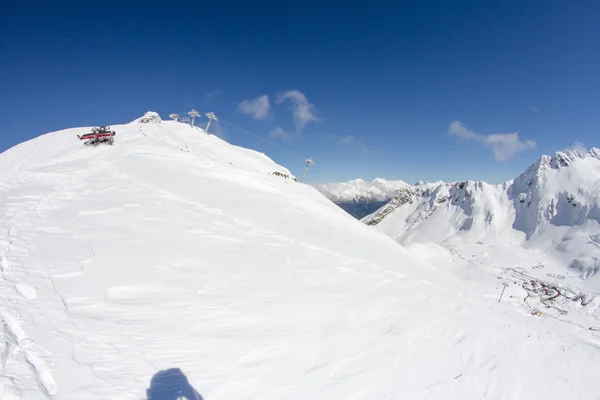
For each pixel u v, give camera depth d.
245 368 7.54
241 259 14.73
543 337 16.48
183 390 6.23
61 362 5.98
